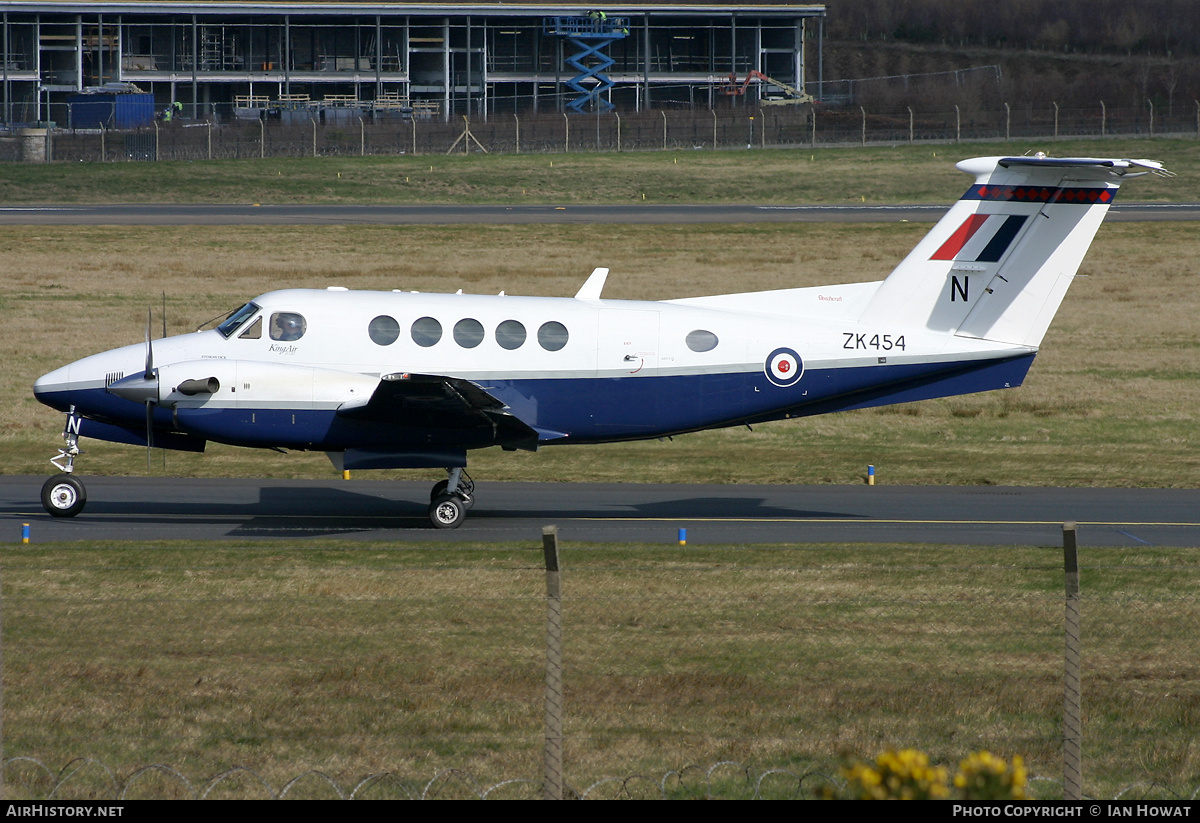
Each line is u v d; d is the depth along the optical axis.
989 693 34.25
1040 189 60.97
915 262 62.53
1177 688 34.94
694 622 40.72
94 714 31.67
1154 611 42.62
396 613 41.28
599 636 39.06
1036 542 56.78
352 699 33.09
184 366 58.78
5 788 27.12
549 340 60.88
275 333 60.22
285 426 59.19
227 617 40.44
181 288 144.50
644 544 54.03
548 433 61.69
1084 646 38.75
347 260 163.75
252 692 33.47
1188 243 185.75
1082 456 86.12
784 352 62.00
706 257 173.25
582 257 171.25
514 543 53.69
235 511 62.44
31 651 36.47
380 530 57.94
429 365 60.12
